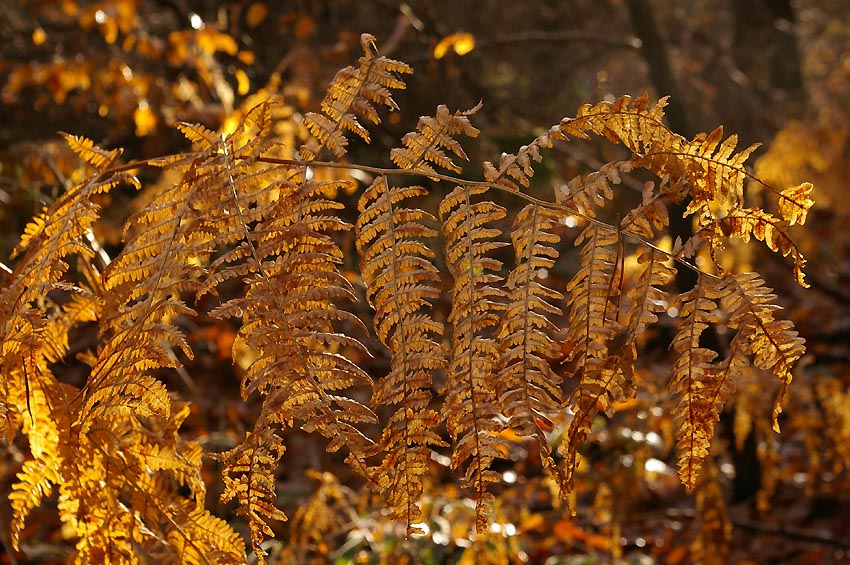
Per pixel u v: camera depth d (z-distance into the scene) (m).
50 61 4.79
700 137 0.93
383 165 4.69
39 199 1.64
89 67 4.05
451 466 0.90
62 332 1.23
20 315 0.89
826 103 9.28
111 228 2.92
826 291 6.62
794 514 4.06
